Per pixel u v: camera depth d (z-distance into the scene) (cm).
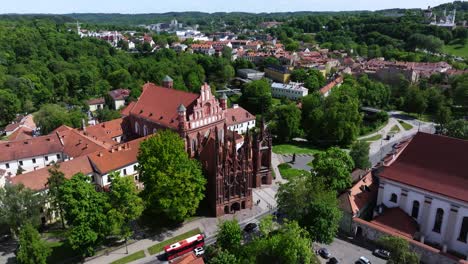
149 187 7706
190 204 7750
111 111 16812
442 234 6969
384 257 6831
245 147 8469
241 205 8725
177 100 10712
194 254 6344
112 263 6856
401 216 7262
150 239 7594
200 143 9031
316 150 14050
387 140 15100
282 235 6059
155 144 7712
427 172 7225
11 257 6988
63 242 7494
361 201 7894
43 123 13688
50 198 7906
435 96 18962
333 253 7006
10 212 6725
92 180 9194
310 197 6975
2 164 10081
